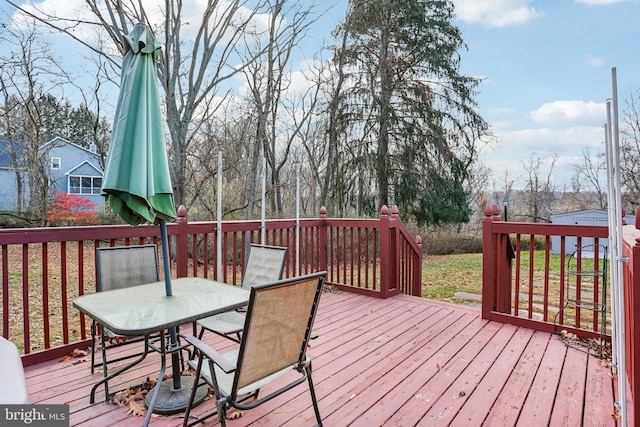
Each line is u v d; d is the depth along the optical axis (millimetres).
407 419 2162
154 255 2979
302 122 13586
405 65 12531
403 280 5578
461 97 12633
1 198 15656
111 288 2709
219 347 3201
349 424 2113
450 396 2416
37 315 5801
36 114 11039
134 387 2455
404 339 3430
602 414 2205
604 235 3234
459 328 3727
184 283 2764
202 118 10938
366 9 11984
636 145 14609
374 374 2725
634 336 1798
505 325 3805
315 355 3066
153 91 2393
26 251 2803
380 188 12688
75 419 2137
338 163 13164
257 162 11789
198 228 3910
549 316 5566
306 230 5355
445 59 12266
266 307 1666
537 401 2355
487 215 3965
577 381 2611
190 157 11445
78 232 3047
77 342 3096
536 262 11406
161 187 2355
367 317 4109
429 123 12328
